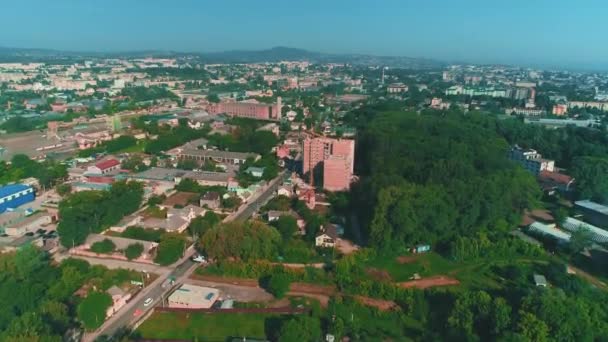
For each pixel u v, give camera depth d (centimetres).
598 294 15375
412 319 14225
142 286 15650
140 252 17575
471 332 12850
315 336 12600
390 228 18412
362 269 17212
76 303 14212
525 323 12162
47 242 18850
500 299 13125
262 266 16538
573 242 18512
